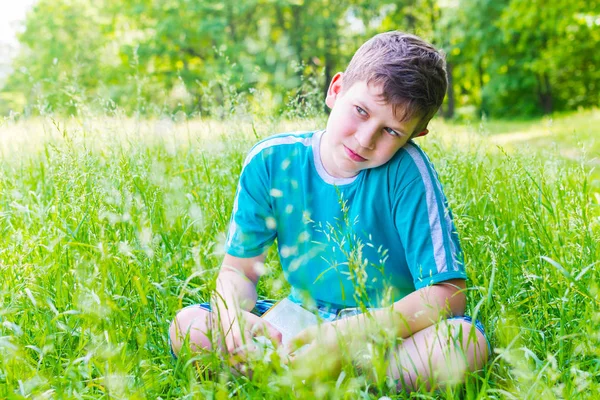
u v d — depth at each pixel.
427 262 2.08
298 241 2.28
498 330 2.03
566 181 3.21
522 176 2.97
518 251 2.74
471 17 29.70
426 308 1.99
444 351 1.75
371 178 2.20
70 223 2.75
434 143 4.04
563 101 32.72
